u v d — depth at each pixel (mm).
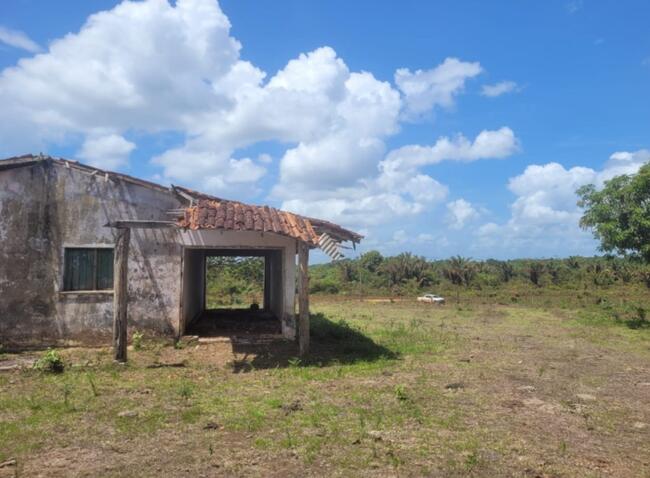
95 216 13375
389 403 8086
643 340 15219
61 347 13102
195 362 11383
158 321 13578
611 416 7703
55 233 13234
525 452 6137
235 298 30547
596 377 10320
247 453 5945
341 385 9234
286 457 5836
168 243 13727
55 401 8086
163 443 6273
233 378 9797
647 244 17438
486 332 16641
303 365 11047
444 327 17781
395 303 27906
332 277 40500
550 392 9039
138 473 5398
